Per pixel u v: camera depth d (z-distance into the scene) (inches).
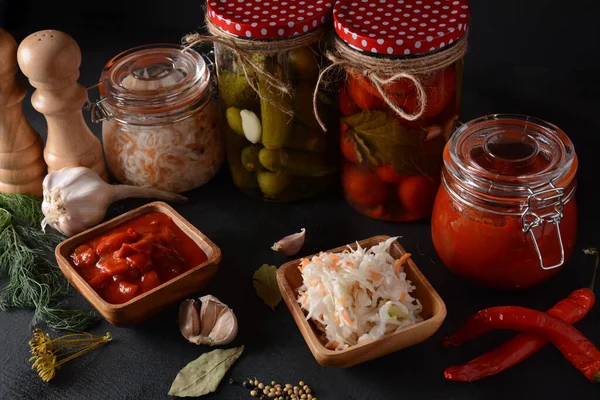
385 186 31.7
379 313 28.4
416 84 28.7
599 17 38.7
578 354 28.5
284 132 31.3
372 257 29.4
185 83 32.3
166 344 30.0
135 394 28.8
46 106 31.7
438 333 29.9
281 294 30.4
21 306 31.2
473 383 28.7
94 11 41.3
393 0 30.4
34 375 29.3
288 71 30.5
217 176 35.0
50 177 32.4
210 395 28.7
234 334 29.7
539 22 39.3
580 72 37.4
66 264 30.1
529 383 28.6
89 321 30.5
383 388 28.7
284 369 29.2
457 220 29.2
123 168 33.4
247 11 30.4
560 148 28.7
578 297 29.6
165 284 29.5
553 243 28.9
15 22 41.0
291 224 33.2
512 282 29.8
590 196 33.0
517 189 27.9
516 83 37.1
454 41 29.3
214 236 32.9
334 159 33.2
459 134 29.5
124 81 32.4
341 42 29.8
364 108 30.2
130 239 30.8
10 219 32.3
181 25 41.1
